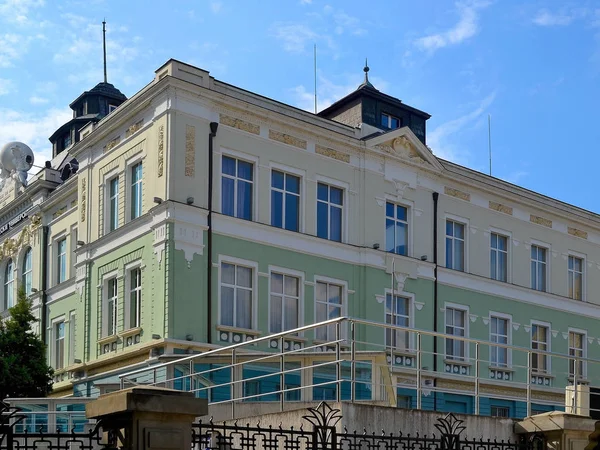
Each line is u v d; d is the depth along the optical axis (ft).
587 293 140.67
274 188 105.40
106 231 109.19
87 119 144.56
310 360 89.35
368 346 109.19
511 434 49.90
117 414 34.27
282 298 103.86
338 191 111.55
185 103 99.04
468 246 124.06
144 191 101.91
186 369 93.20
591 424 48.88
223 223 100.01
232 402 57.36
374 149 114.11
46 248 131.64
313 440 38.96
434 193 120.88
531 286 132.26
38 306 129.59
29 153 145.38
